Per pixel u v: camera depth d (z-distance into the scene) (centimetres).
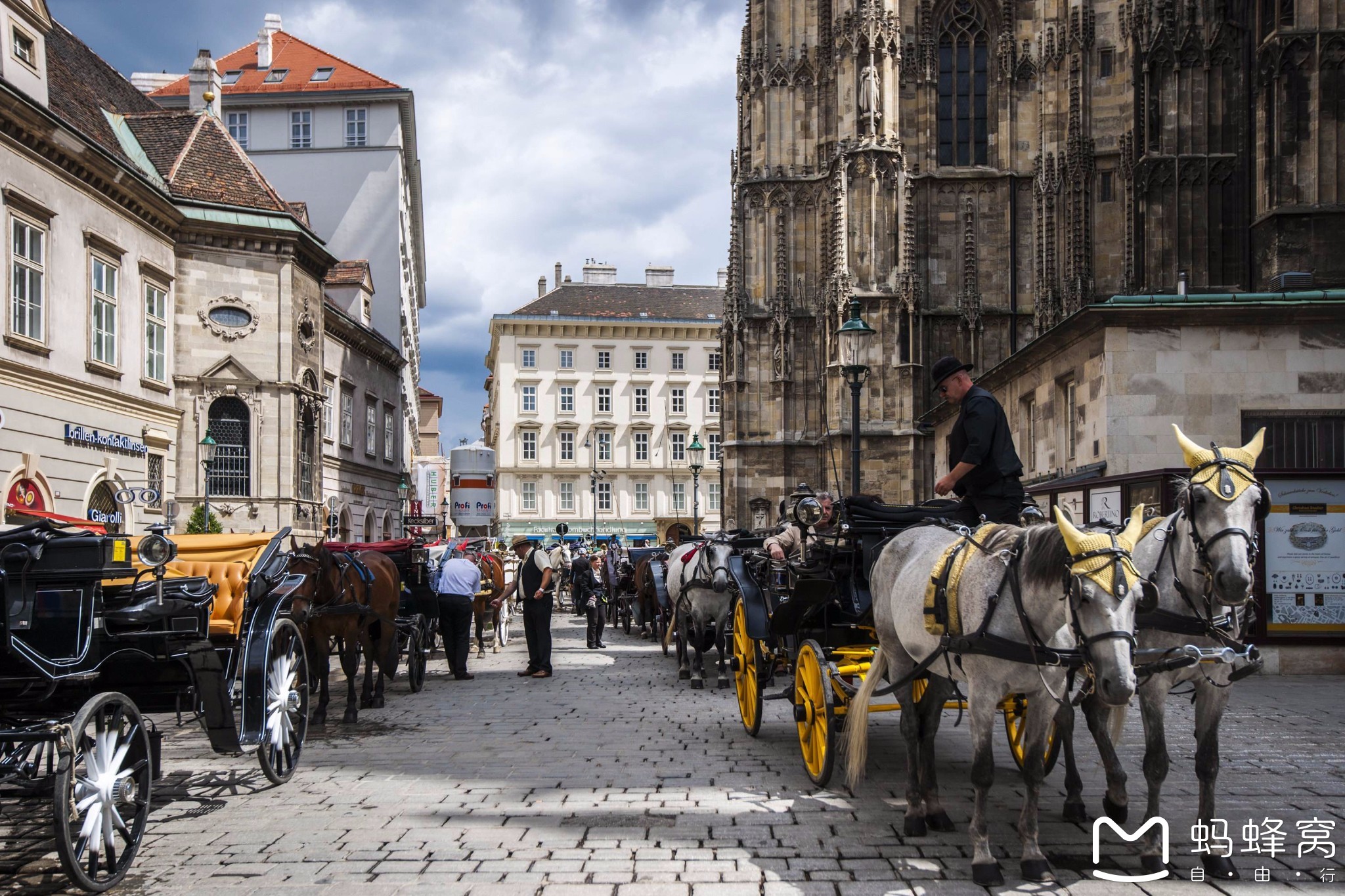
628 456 8681
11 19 2150
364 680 1347
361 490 4456
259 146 6016
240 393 3067
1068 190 3722
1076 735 1063
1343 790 800
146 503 2670
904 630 692
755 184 4112
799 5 4097
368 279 5200
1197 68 3116
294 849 672
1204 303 1631
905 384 3722
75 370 2328
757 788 834
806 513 934
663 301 9069
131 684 751
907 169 3897
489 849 667
